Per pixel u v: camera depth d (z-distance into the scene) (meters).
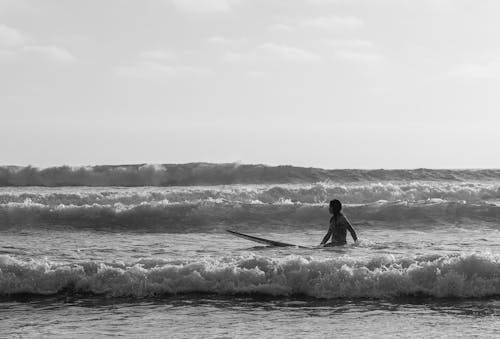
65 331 9.06
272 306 10.31
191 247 16.08
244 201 25.42
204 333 8.95
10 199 25.28
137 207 22.11
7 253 14.84
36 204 22.42
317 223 21.42
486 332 8.93
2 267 11.42
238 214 21.91
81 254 14.74
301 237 18.98
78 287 11.19
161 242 17.28
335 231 15.92
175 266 11.48
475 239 17.52
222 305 10.39
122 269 11.55
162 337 8.77
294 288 11.05
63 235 19.25
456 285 10.85
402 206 22.17
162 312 10.00
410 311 9.99
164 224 21.30
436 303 10.43
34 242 17.36
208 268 11.39
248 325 9.32
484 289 10.86
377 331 9.00
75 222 21.50
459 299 10.65
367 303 10.47
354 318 9.63
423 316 9.71
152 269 11.38
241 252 14.89
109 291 11.07
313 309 10.14
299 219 21.75
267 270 11.34
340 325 9.30
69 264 11.66
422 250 14.81
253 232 20.03
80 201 25.42
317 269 11.27
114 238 18.45
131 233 19.83
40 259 13.84
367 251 14.70
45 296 10.96
